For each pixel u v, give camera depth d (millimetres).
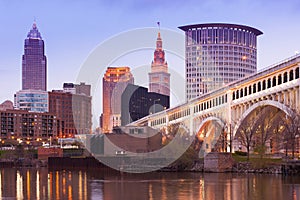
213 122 92438
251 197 41406
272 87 101375
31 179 72250
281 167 74688
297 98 92250
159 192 45188
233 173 77375
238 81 112250
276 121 99500
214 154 80312
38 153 156500
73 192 46750
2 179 73938
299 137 85938
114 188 50031
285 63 95938
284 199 39906
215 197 41094
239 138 100750
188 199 39844
